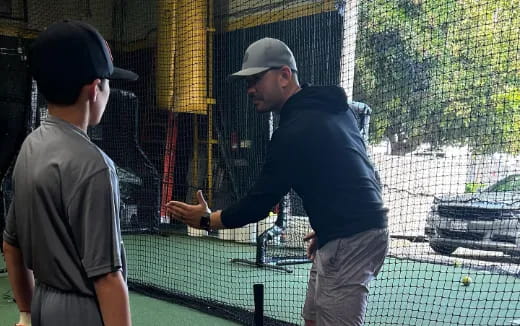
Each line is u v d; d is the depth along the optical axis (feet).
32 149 3.55
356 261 5.35
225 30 24.73
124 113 24.44
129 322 3.54
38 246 3.51
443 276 15.33
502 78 13.83
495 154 15.92
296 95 5.53
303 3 20.51
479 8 13.47
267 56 5.65
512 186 16.93
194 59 23.81
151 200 23.26
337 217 5.34
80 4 29.14
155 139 26.91
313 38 20.07
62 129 3.51
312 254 6.55
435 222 17.33
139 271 16.03
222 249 19.77
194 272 15.97
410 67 16.26
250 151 23.17
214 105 24.95
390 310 12.00
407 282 14.53
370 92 17.60
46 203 3.41
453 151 16.69
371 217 5.41
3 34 26.45
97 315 3.51
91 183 3.35
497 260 17.75
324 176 5.27
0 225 16.42
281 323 10.76
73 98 3.52
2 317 11.16
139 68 28.60
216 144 25.16
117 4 29.86
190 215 5.63
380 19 16.99
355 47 18.01
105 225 3.37
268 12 22.40
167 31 24.48
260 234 17.78
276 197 5.28
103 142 24.39
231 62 24.50
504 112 14.65
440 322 11.12
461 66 14.49
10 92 24.73
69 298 3.51
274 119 18.79
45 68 3.43
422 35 15.43
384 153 17.46
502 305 12.38
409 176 17.26
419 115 16.49
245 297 13.04
